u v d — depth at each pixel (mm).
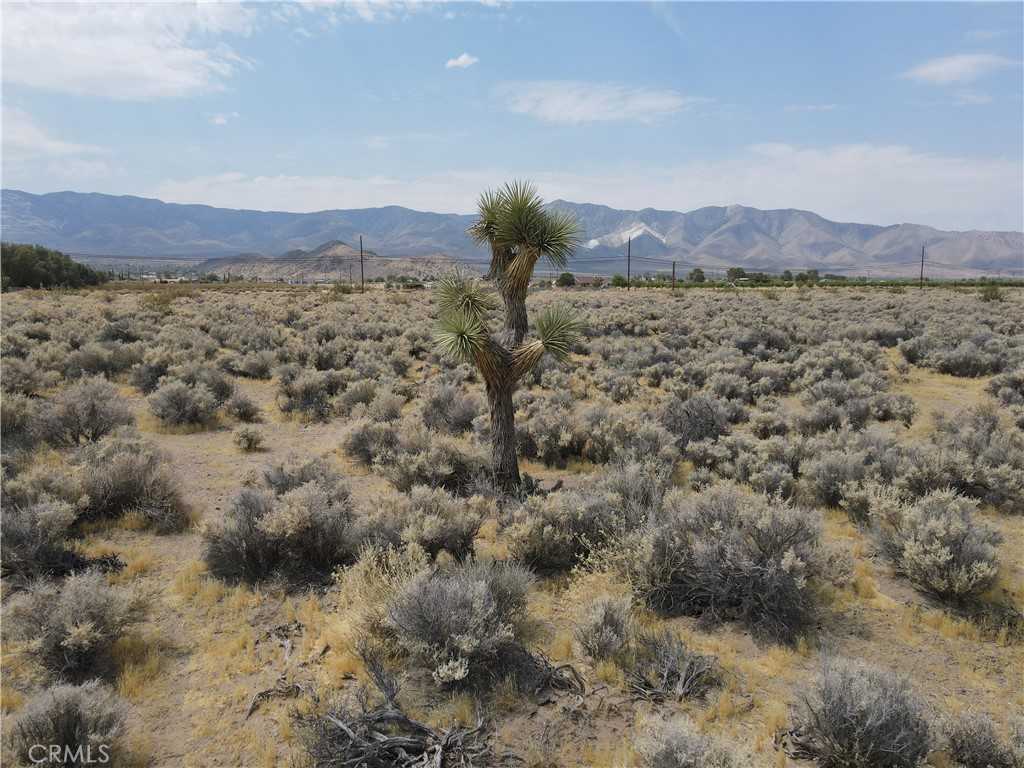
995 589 7707
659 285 99688
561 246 9859
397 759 4707
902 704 4957
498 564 7289
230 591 7359
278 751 4938
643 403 17828
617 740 5117
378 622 6250
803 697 5152
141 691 5590
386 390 17094
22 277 80688
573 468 12484
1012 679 6082
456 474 11359
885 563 8383
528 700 5590
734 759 4332
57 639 5887
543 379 20922
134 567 7699
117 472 9391
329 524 8070
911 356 25594
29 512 7750
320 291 84688
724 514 7824
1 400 12648
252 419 16328
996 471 10562
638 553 7289
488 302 10250
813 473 10844
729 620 7016
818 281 106500
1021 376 18797
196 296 62219
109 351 20859
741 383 19344
